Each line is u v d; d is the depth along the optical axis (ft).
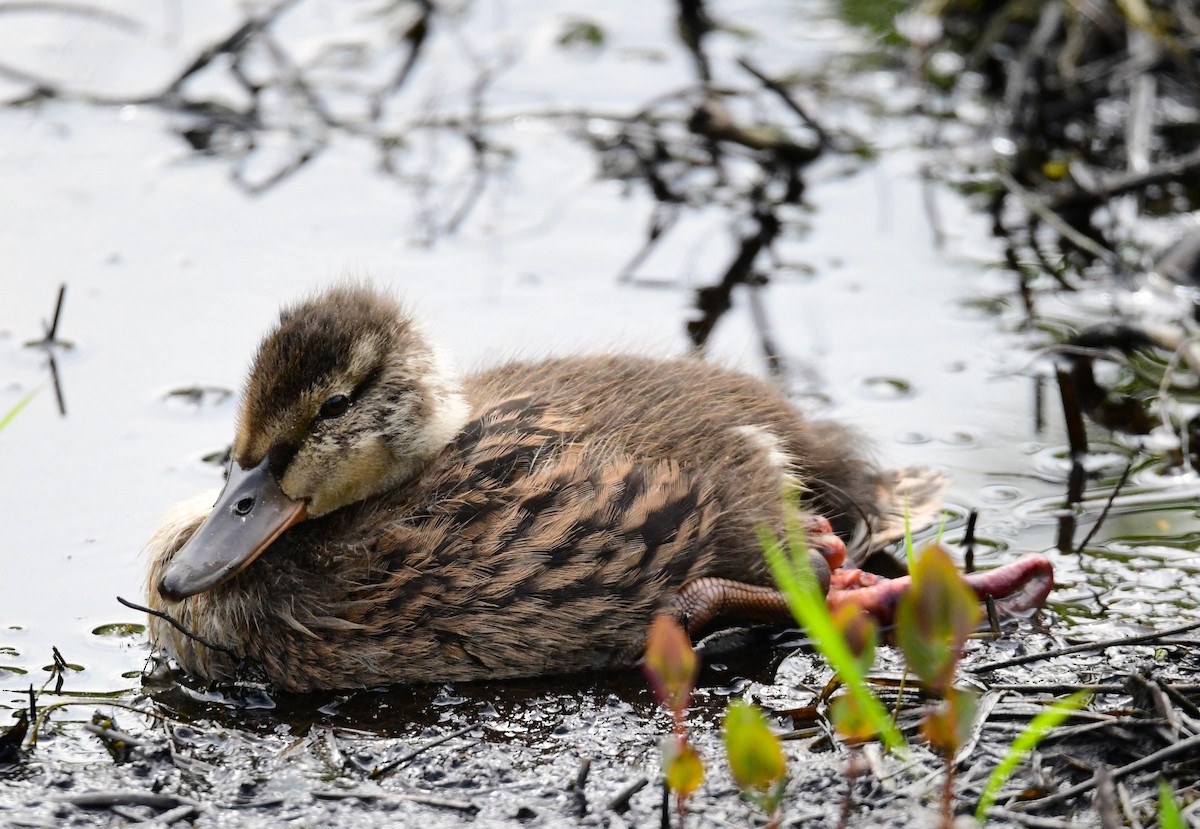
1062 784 28.48
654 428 34.63
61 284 46.39
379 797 28.55
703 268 50.01
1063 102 55.72
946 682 25.00
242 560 31.99
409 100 59.41
